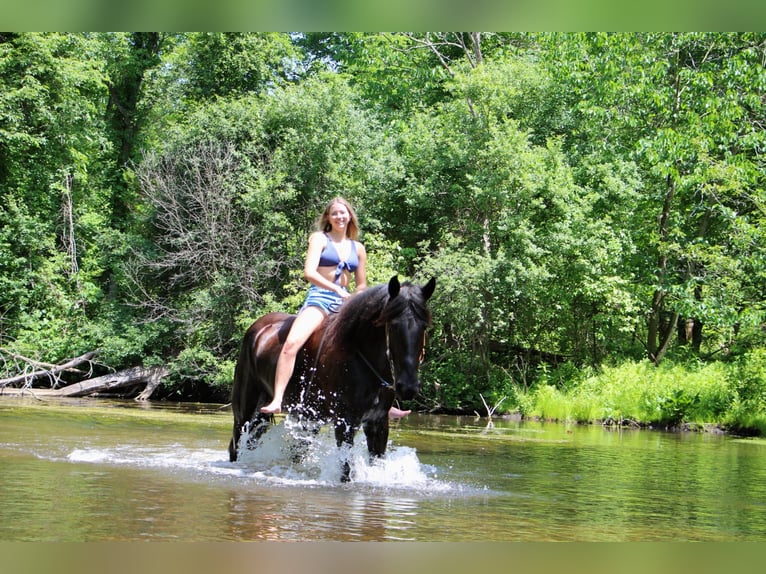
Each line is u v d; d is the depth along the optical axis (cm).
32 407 1352
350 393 590
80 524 388
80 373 2142
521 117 2197
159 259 2089
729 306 1630
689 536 435
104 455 689
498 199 1898
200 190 1983
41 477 538
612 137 2127
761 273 1614
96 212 2566
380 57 2650
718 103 1783
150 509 436
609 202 2023
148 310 2092
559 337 2128
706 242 1819
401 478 617
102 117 2709
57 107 2231
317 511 452
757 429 1459
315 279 618
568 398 1769
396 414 600
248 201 1922
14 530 371
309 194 1992
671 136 1767
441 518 452
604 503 546
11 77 2169
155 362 1967
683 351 2100
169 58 2769
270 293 1923
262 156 2072
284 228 1983
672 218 2044
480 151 1912
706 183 1786
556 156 1964
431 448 933
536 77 2177
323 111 2052
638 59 1953
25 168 2272
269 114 2077
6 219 2150
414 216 2088
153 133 2772
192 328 1939
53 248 2253
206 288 2011
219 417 1352
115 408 1470
